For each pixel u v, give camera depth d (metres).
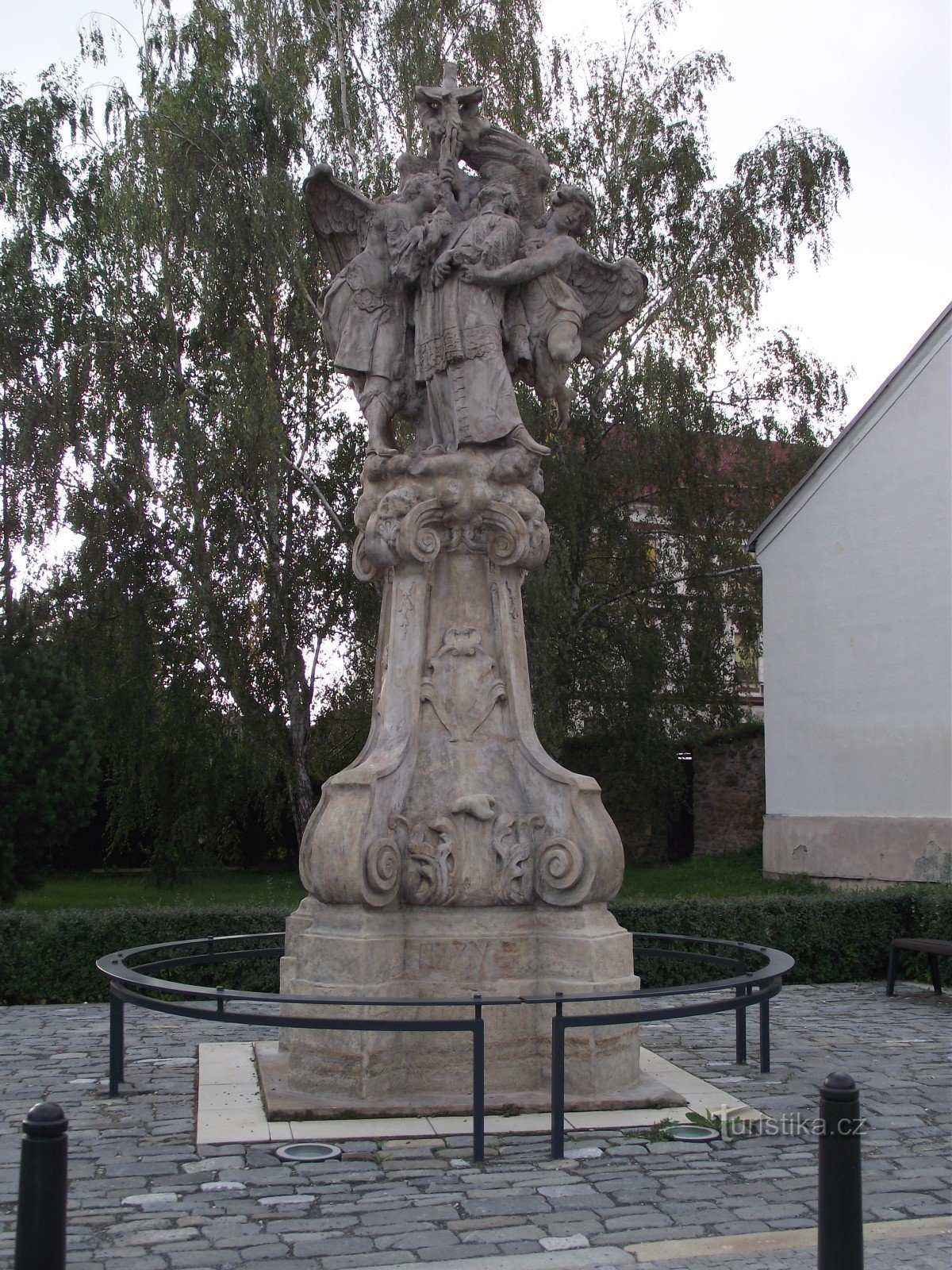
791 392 22.59
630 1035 6.29
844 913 11.43
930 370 15.89
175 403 17.06
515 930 6.25
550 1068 6.14
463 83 19.17
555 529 19.72
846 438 17.20
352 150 17.84
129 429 17.91
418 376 7.03
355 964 5.91
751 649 22.81
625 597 20.97
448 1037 6.12
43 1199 3.02
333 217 7.31
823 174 20.22
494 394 6.79
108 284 18.20
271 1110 5.75
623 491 20.95
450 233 7.00
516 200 7.21
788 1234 4.27
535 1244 4.20
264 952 7.70
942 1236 4.28
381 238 7.14
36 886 15.84
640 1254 4.09
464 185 7.32
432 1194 4.74
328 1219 4.45
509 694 6.62
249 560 18.03
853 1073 7.05
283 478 18.23
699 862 20.75
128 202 17.28
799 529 18.08
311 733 19.48
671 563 21.39
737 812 21.41
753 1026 8.75
